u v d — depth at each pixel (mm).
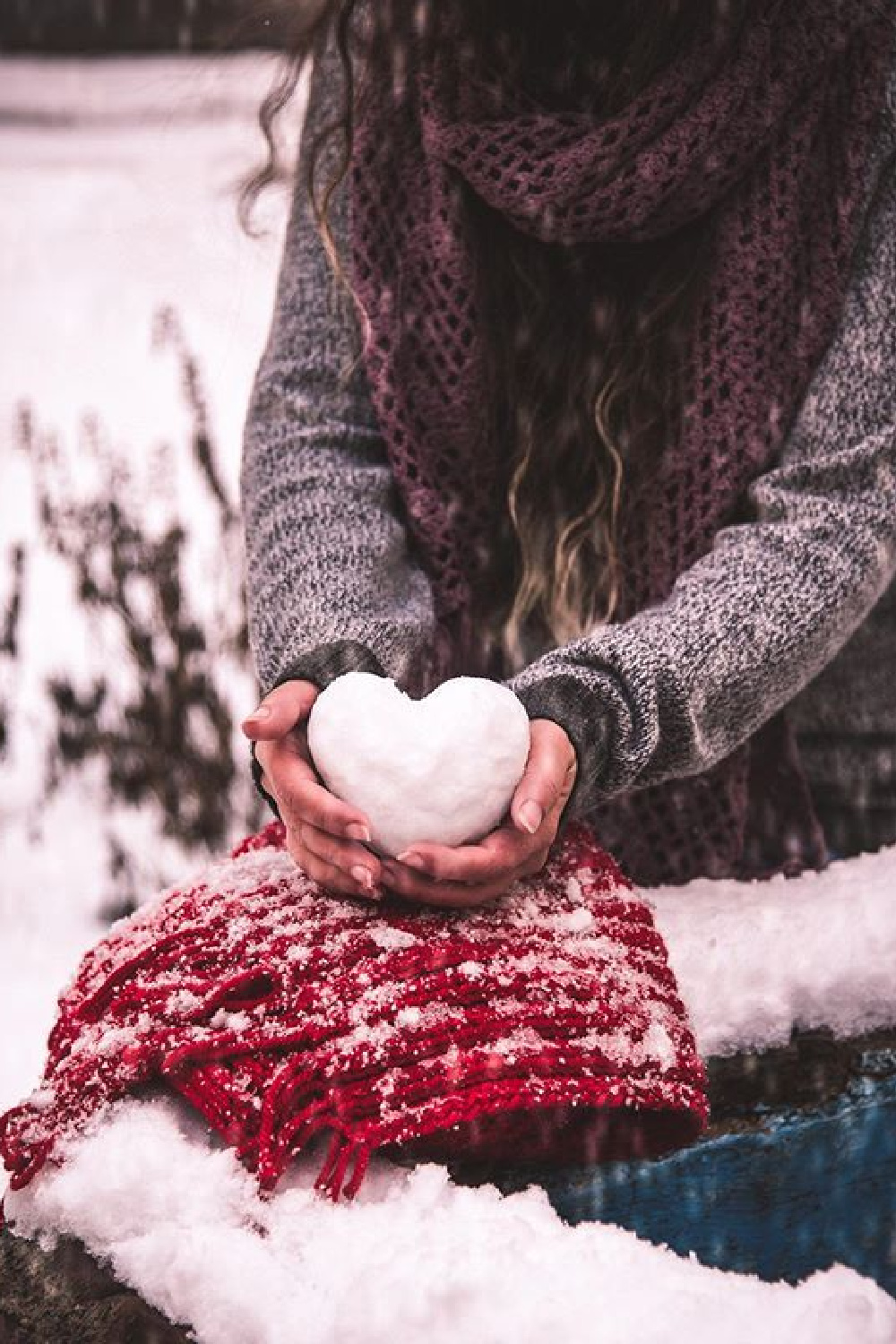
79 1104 1133
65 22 7262
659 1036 1131
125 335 4844
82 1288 1090
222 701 2404
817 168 1347
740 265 1354
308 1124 1083
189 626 2404
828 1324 1014
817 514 1304
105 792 2535
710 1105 1204
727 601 1268
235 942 1164
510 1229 1052
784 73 1331
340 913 1178
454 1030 1104
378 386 1404
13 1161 1130
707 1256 1165
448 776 1150
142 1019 1137
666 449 1380
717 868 1402
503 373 1412
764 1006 1247
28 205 5891
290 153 1588
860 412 1323
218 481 2545
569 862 1244
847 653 1428
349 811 1146
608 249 1397
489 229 1409
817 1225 1182
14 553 2645
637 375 1378
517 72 1372
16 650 2645
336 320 1434
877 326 1330
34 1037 1844
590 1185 1148
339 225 1437
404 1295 1010
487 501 1425
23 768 2770
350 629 1266
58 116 6723
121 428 4102
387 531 1358
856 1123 1186
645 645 1238
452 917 1176
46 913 2248
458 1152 1129
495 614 1443
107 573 2627
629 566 1400
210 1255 1057
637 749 1224
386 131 1412
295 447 1412
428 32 1378
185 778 2389
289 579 1322
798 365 1354
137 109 6656
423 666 1349
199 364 4539
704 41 1332
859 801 1456
